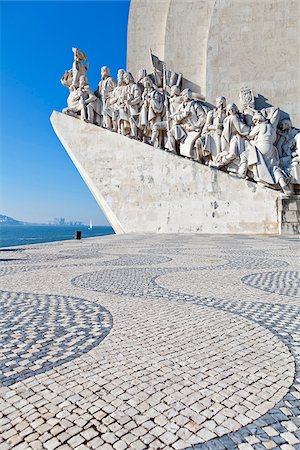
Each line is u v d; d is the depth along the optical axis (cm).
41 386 164
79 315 283
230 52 1706
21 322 264
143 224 1494
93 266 560
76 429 132
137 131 1587
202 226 1431
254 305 316
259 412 144
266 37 1675
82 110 1584
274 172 1382
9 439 127
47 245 985
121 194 1523
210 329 249
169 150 1512
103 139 1554
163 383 168
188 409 146
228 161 1430
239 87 1681
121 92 1606
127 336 233
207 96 1712
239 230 1392
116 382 168
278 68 1650
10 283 419
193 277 458
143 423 136
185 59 1862
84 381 169
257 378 174
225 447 123
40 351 207
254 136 1443
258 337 233
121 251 791
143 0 1997
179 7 1884
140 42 1988
